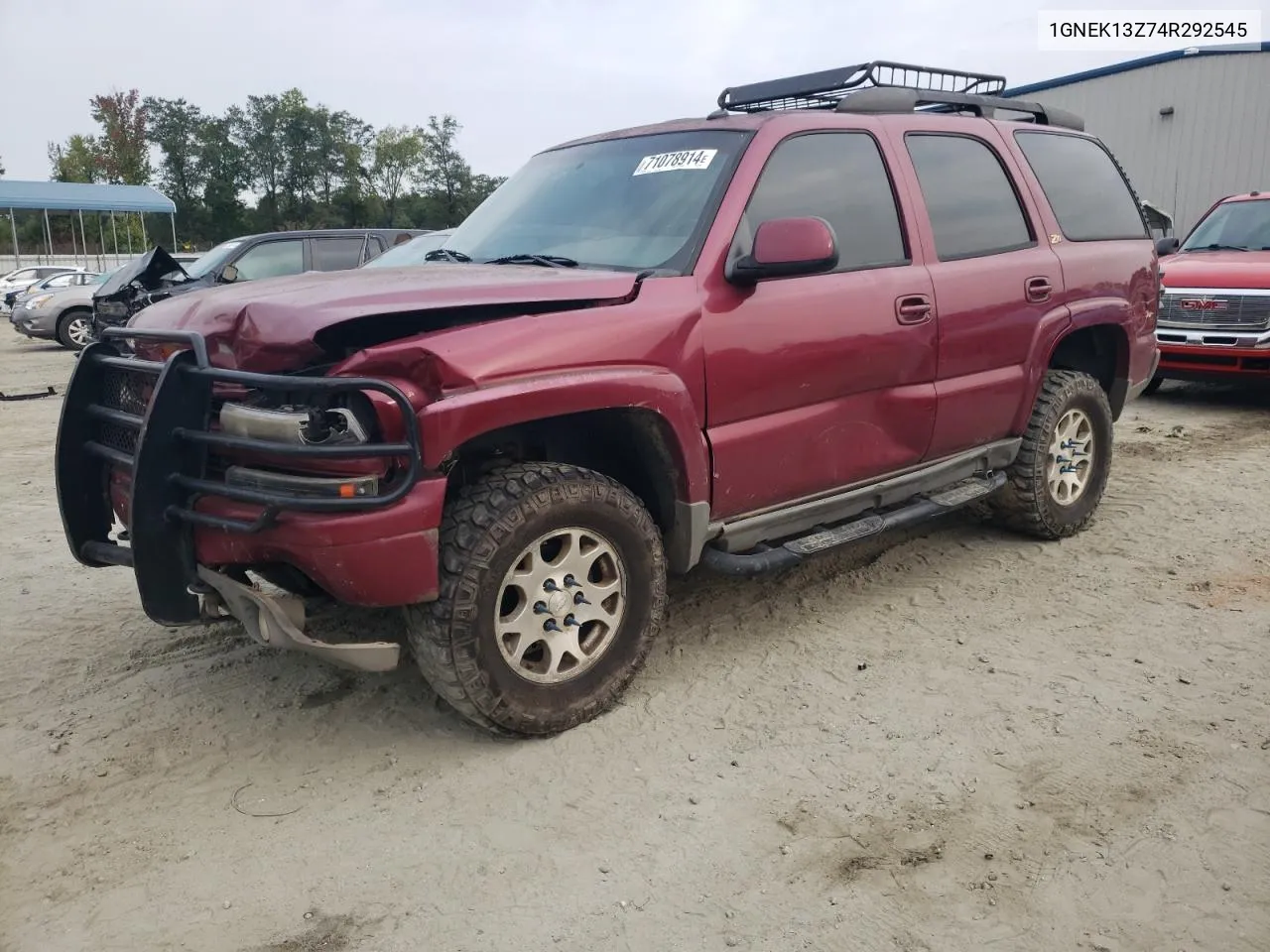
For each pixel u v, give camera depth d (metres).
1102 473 5.38
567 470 3.20
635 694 3.62
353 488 2.78
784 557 3.71
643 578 3.41
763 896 2.54
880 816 2.86
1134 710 3.45
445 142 72.38
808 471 3.87
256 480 2.89
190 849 2.77
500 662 3.11
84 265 45.00
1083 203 5.29
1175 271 9.07
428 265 3.82
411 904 2.54
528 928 2.45
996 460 4.81
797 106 4.88
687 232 3.62
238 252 11.50
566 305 3.22
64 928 2.46
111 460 3.32
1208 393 9.98
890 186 4.22
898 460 4.25
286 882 2.63
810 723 3.40
